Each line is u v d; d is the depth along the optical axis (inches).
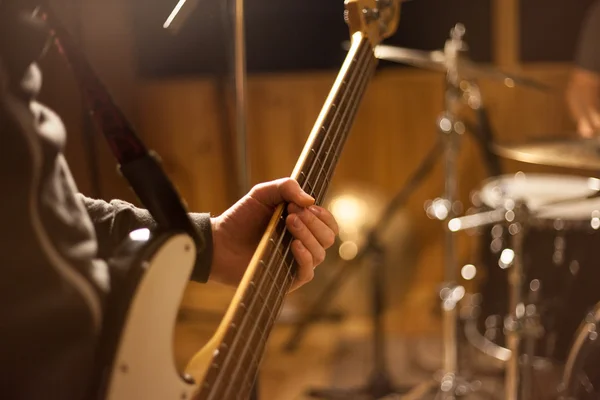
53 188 21.7
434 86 114.9
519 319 64.9
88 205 32.6
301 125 119.0
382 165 118.6
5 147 20.0
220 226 36.8
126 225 32.3
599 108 96.9
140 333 23.2
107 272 23.4
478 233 83.1
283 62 118.9
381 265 99.1
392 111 117.0
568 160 71.4
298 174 33.3
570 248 70.4
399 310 112.9
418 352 103.7
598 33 96.1
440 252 117.0
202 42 116.3
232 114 118.4
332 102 35.8
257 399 46.7
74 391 21.9
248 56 118.9
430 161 99.2
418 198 117.5
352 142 118.8
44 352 21.2
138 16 116.8
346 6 39.6
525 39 116.0
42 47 21.7
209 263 36.3
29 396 21.1
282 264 31.0
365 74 38.8
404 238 111.3
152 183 25.2
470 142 114.7
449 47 79.6
